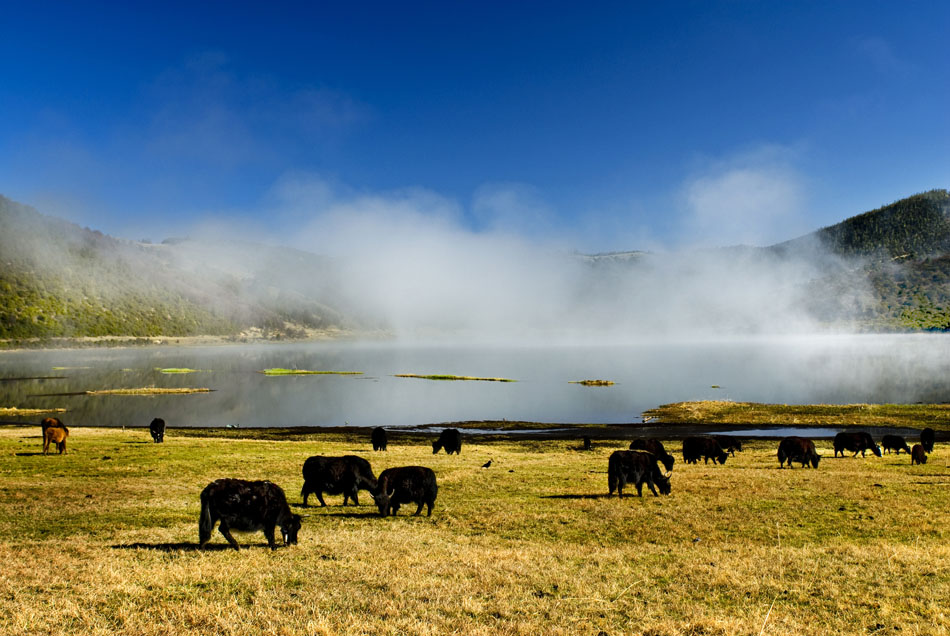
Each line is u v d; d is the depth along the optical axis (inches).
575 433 2342.5
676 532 603.5
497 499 803.4
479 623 344.5
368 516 689.0
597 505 747.4
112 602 368.2
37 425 2450.8
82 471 1021.8
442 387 4596.5
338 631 327.9
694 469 1144.2
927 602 386.3
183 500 765.9
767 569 456.8
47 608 354.6
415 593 392.8
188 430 2303.2
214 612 350.9
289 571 438.6
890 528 618.2
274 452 1363.2
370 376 5689.0
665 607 375.6
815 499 776.9
